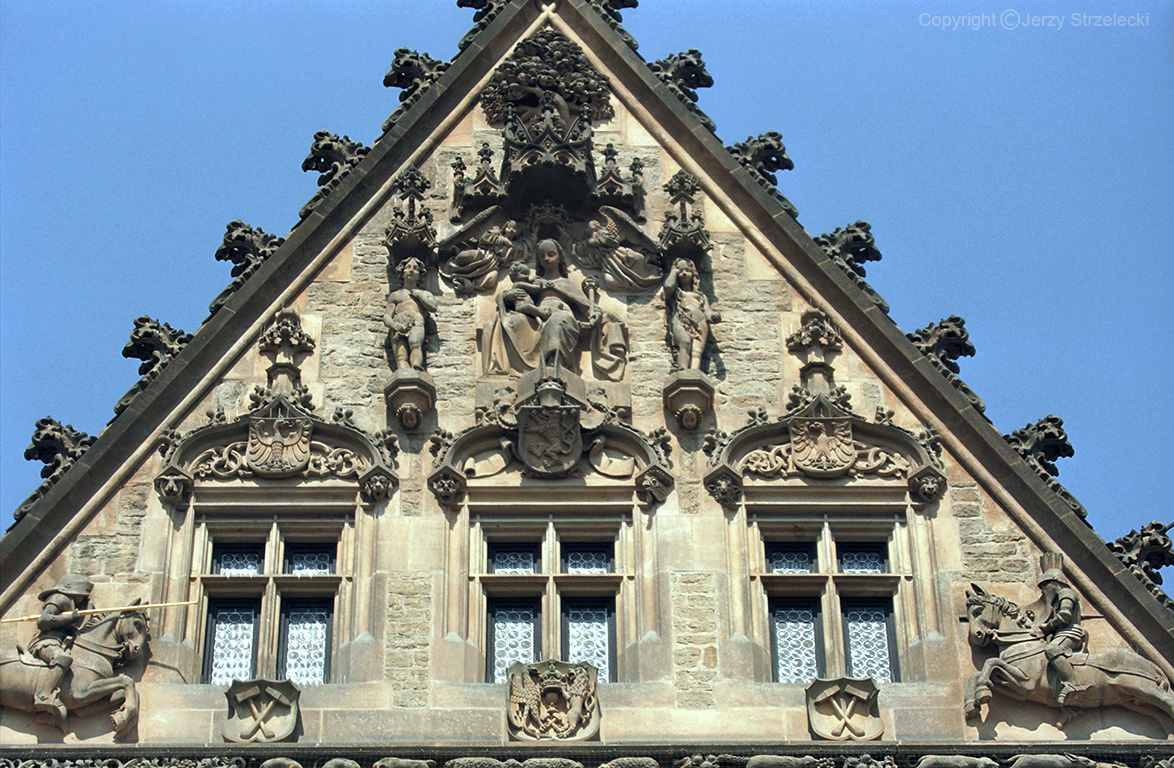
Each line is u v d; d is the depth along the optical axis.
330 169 56.81
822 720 48.44
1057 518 50.91
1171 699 48.62
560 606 50.62
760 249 55.06
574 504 51.41
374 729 48.19
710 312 53.69
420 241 54.44
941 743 47.69
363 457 51.69
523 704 48.28
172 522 50.81
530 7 58.59
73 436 51.47
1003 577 50.53
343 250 54.88
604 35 58.16
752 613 50.28
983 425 52.06
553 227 55.28
